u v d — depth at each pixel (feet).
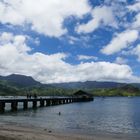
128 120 196.65
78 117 204.54
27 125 136.36
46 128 128.36
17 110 240.73
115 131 132.77
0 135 89.86
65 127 137.69
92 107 361.10
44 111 246.68
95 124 161.07
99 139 102.37
